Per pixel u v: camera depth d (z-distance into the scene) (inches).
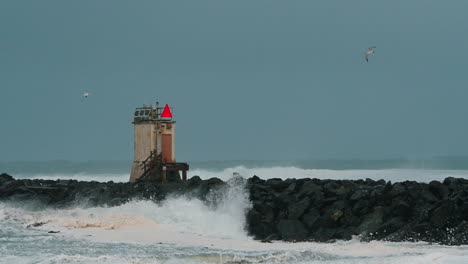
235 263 3326.8
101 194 5123.0
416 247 3823.8
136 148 5723.4
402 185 4512.8
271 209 4488.2
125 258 3368.6
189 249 3720.5
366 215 4345.5
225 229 4517.7
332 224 4370.1
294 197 4542.3
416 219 4192.9
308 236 4296.3
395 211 4271.7
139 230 4362.7
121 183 5354.3
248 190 4687.5
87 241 3954.2
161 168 5590.6
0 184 5767.7
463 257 3390.7
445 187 4446.4
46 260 3326.8
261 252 3609.7
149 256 3449.8
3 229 4419.3
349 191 4493.1
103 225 4500.5
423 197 4333.2
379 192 4382.4
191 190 4894.2
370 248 3754.9
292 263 3312.0
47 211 5039.4
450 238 4052.7
